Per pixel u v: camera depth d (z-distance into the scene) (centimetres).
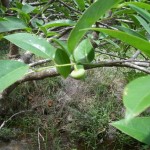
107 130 200
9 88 69
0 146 185
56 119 209
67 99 216
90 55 37
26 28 52
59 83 224
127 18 79
